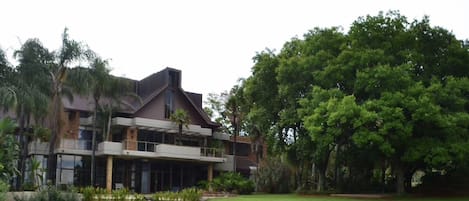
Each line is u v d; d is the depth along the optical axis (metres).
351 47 38.56
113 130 44.91
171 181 48.25
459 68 39.19
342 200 32.00
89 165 43.62
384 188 45.19
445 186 43.50
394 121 32.34
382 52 36.66
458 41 39.66
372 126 34.16
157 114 46.56
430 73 38.88
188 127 47.06
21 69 34.94
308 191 43.22
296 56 42.84
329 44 40.66
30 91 33.78
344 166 47.09
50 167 36.88
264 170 46.31
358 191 44.75
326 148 38.88
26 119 37.81
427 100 32.44
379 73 34.22
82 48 37.59
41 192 25.50
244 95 47.66
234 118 52.31
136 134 44.62
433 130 35.12
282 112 42.78
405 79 34.31
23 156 35.56
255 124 47.56
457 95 35.69
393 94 33.72
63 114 41.22
